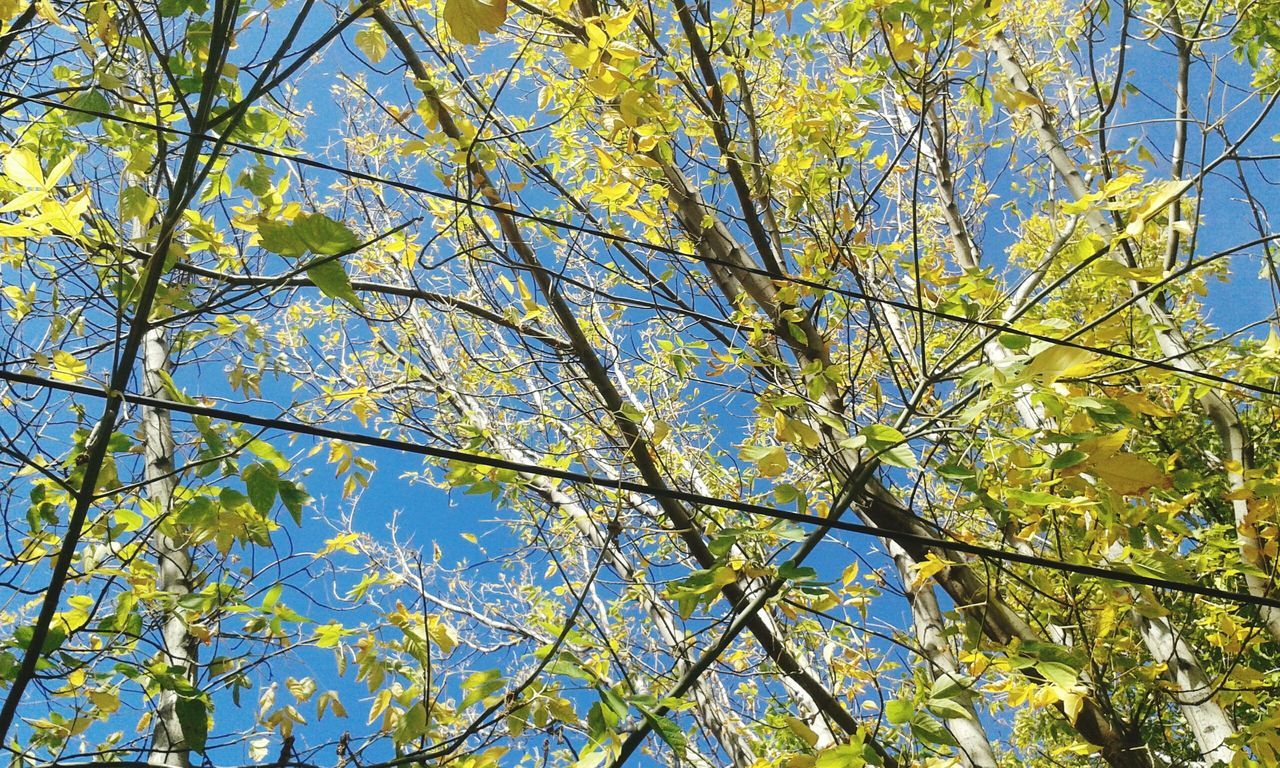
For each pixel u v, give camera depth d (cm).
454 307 359
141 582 227
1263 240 190
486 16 110
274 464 190
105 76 192
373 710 219
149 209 155
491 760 205
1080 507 197
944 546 171
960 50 293
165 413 304
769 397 233
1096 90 371
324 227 124
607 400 363
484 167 298
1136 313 315
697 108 361
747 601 275
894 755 272
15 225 143
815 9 350
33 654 159
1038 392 177
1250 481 259
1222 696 275
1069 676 188
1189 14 381
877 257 345
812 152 321
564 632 223
